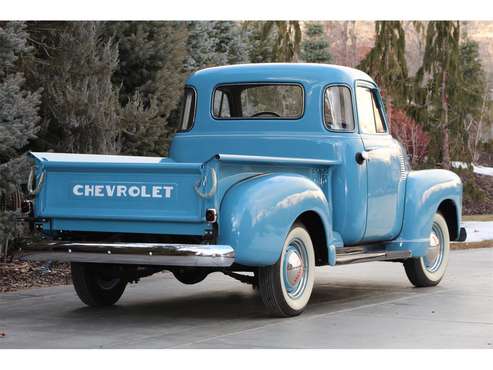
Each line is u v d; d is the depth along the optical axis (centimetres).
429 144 2342
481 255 1548
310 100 930
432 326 762
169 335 714
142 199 746
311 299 952
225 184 735
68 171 780
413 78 2236
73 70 1269
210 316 823
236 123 963
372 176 943
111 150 1295
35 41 1271
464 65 3603
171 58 1497
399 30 2127
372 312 849
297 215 788
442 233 1088
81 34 1262
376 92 998
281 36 2033
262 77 953
